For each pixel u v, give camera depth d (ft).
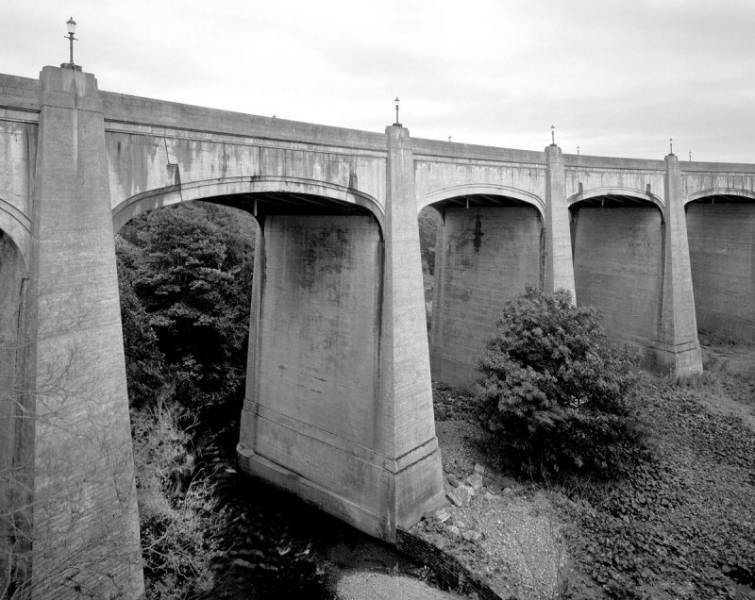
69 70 48.49
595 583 67.15
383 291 76.28
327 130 69.00
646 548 72.49
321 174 69.31
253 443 95.76
